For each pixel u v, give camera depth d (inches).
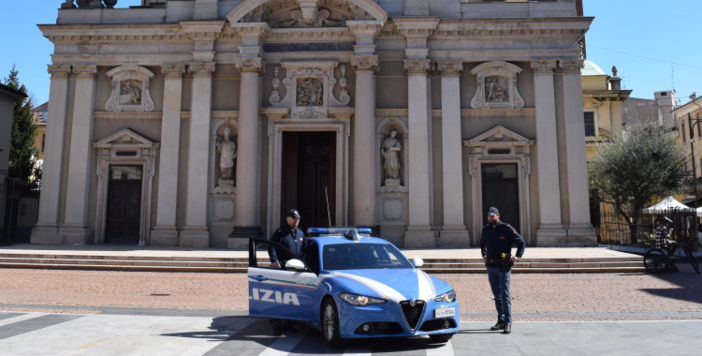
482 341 301.1
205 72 954.1
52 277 606.9
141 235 944.9
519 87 950.4
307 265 330.6
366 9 926.4
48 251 778.2
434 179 930.7
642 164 1179.9
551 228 899.4
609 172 1213.1
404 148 939.3
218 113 955.3
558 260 680.4
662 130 1254.3
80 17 994.1
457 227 906.7
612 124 1390.3
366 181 891.4
